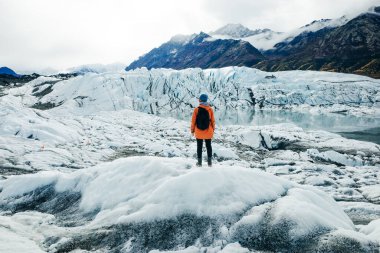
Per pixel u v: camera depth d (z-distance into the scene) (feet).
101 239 21.66
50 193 30.96
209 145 25.89
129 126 109.60
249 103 216.95
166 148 69.92
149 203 23.32
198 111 25.49
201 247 19.86
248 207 22.26
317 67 606.14
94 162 56.85
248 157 69.31
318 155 69.62
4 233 22.71
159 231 21.42
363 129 129.08
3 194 32.12
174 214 22.12
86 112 155.53
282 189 24.86
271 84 236.84
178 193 23.21
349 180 47.09
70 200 29.04
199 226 21.16
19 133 66.80
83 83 182.09
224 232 20.39
